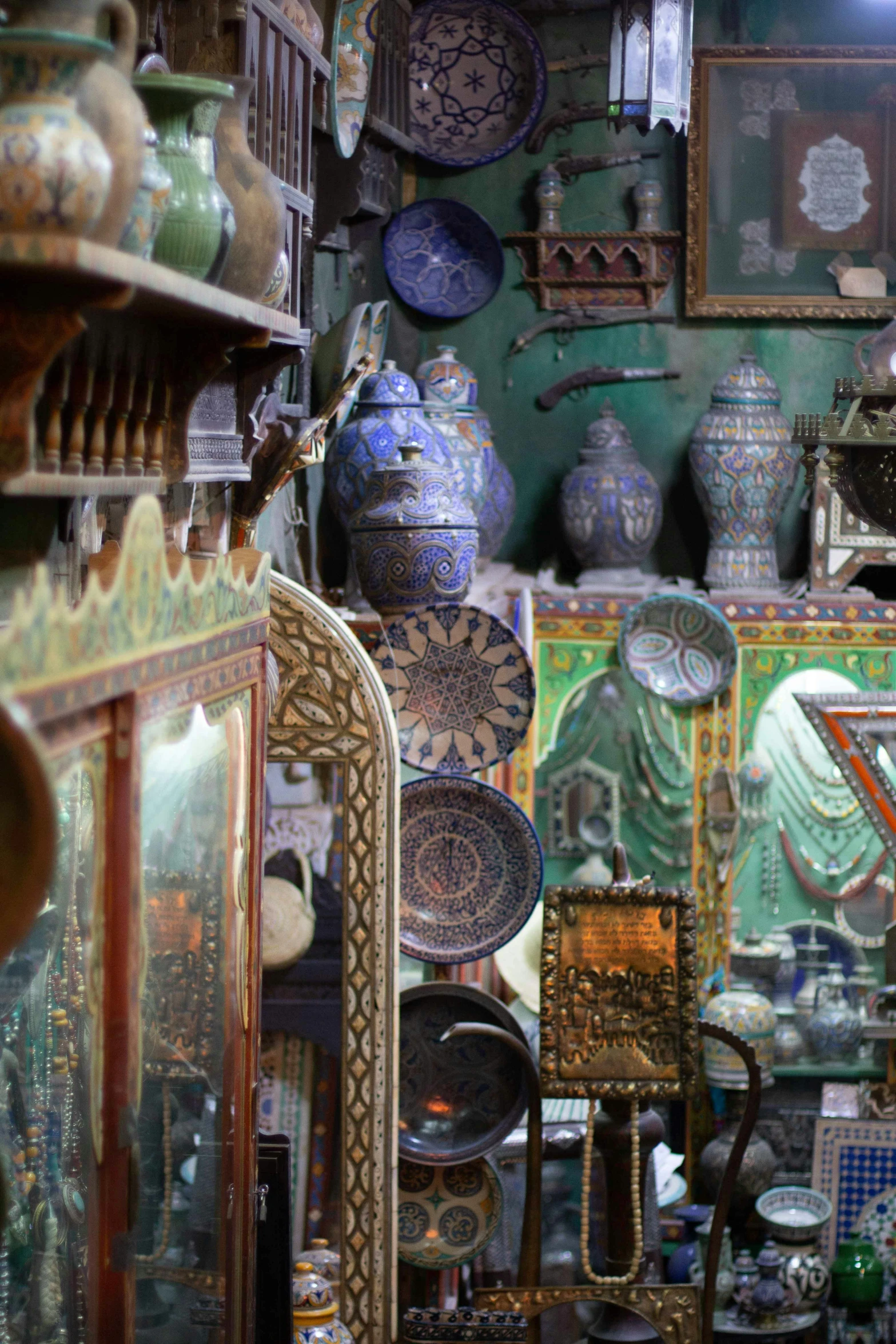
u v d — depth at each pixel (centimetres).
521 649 438
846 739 472
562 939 373
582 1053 372
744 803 551
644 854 555
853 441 337
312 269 358
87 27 170
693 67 588
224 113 249
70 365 188
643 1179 392
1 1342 217
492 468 562
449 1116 418
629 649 548
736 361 604
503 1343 373
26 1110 223
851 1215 505
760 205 593
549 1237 473
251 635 262
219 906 245
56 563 236
